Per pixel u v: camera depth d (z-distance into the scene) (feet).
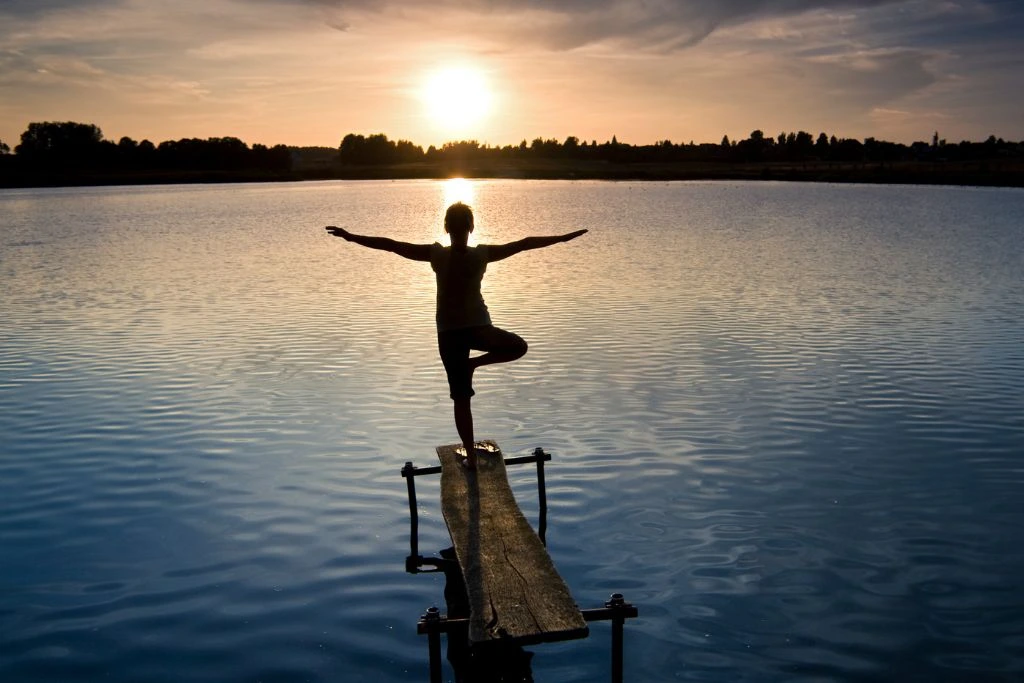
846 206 223.71
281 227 171.53
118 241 139.13
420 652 20.42
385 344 55.06
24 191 453.17
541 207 240.32
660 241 128.06
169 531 27.22
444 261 24.56
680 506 28.84
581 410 39.73
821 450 34.14
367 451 34.55
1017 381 44.09
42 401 41.88
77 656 20.16
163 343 55.67
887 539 26.25
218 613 22.17
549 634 16.87
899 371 46.37
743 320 61.77
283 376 46.60
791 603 22.52
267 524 27.73
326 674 19.44
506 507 23.75
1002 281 81.25
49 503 29.43
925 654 20.15
